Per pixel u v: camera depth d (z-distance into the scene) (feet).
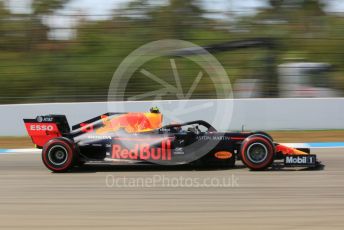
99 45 199.93
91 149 100.27
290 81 176.35
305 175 92.53
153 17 206.69
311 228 59.88
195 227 61.21
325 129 165.58
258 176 91.86
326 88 175.52
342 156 117.70
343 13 202.08
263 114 166.09
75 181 91.50
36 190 84.69
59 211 70.23
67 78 189.47
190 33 202.80
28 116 165.89
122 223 63.52
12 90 189.26
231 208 69.97
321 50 185.37
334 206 70.13
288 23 199.93
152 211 69.21
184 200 75.31
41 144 105.19
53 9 201.98
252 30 200.54
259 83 179.42
